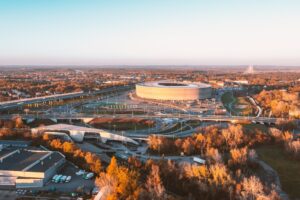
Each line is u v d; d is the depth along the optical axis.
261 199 176.62
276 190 196.38
